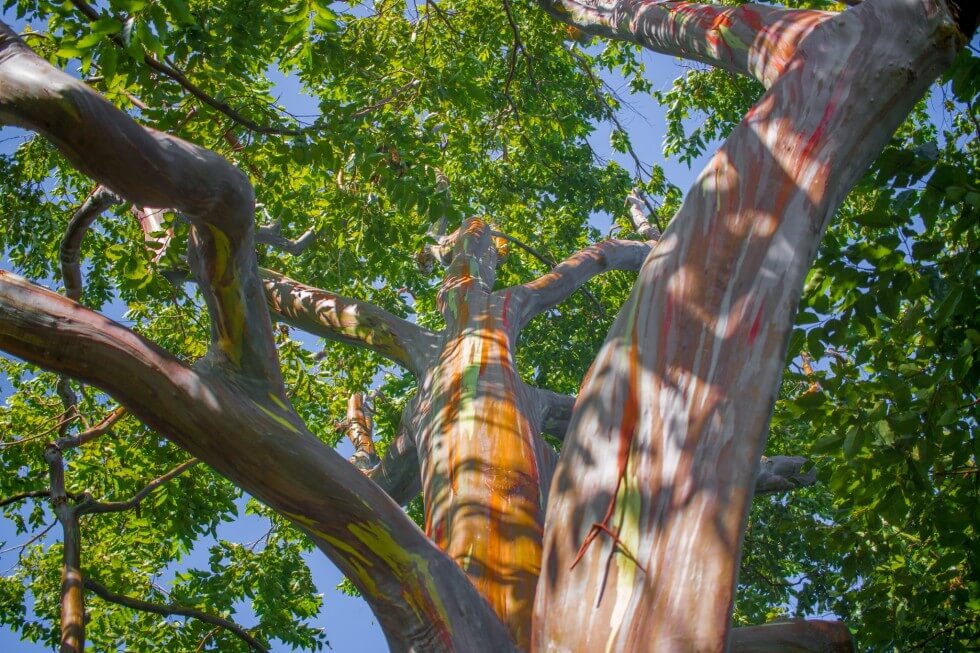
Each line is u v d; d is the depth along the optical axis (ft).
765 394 9.21
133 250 22.81
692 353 9.45
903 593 19.36
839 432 17.29
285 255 34.32
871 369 18.22
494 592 12.77
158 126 18.45
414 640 10.03
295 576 32.76
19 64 7.99
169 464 30.50
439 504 15.25
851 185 10.60
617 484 9.14
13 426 31.68
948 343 17.30
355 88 25.76
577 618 8.68
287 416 9.89
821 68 10.78
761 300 9.56
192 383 9.48
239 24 18.51
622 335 10.05
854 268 16.65
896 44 10.78
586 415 9.82
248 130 20.79
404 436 22.13
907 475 17.33
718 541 8.59
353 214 25.52
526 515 14.49
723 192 10.29
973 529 18.12
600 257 28.14
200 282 9.56
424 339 22.07
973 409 17.25
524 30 37.24
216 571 31.63
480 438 16.25
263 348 9.92
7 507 31.91
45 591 33.71
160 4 14.38
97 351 9.21
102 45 15.62
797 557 34.53
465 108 25.91
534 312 24.53
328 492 9.71
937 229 22.11
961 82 16.81
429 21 29.09
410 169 20.77
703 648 8.16
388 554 9.93
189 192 8.50
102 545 31.68
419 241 29.17
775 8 14.47
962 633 19.63
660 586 8.51
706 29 14.99
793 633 11.73
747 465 8.94
